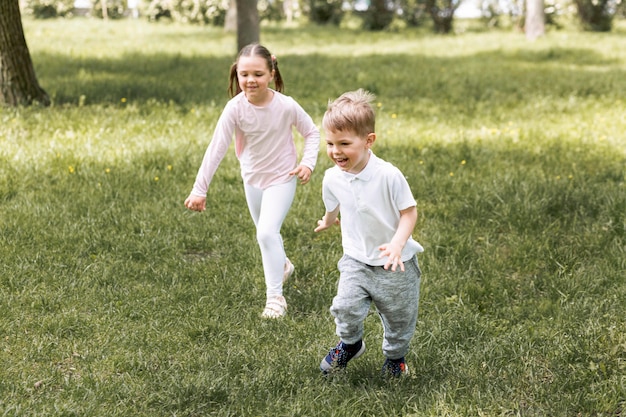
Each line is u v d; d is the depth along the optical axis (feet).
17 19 32.86
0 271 16.34
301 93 40.63
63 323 14.10
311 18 106.22
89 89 38.63
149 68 49.52
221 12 99.60
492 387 12.19
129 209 20.48
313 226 19.85
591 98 39.91
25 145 26.32
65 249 17.75
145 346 13.61
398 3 96.78
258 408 11.72
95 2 104.88
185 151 26.13
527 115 35.37
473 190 22.45
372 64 55.77
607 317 14.75
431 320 14.87
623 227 19.34
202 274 16.75
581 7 93.35
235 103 14.80
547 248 18.26
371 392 12.01
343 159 11.38
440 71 51.85
